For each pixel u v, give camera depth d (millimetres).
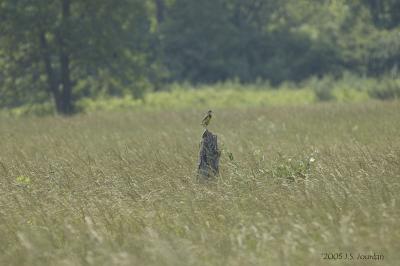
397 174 40438
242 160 48000
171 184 40938
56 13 139375
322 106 106500
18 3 137125
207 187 39719
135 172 45250
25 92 146375
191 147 57406
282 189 38406
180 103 156500
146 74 148500
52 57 149125
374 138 60531
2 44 141250
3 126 96312
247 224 31828
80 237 31406
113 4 142125
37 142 69250
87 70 146500
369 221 30969
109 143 67562
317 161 45094
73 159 52969
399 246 27953
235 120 90500
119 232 31875
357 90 159000
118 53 142625
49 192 40781
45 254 29281
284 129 73125
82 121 99312
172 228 32562
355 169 42469
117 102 159875
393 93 140375
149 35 158000
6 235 32844
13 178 46000
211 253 28203
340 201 35094
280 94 164750
